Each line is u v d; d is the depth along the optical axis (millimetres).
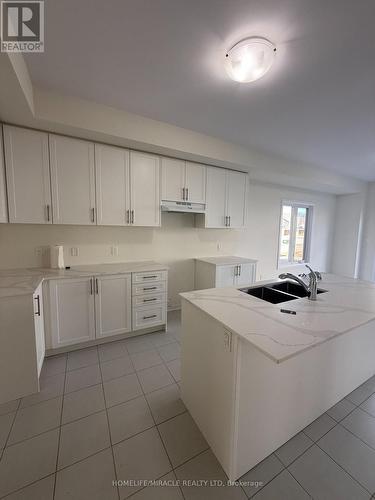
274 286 2219
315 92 1891
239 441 1211
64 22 1276
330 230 5711
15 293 1710
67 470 1261
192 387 1614
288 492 1176
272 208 4598
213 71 1679
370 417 1648
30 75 1748
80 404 1729
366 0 1111
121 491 1170
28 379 1795
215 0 1134
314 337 1106
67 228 2707
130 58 1560
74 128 2105
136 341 2676
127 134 2309
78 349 2473
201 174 3139
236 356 1147
